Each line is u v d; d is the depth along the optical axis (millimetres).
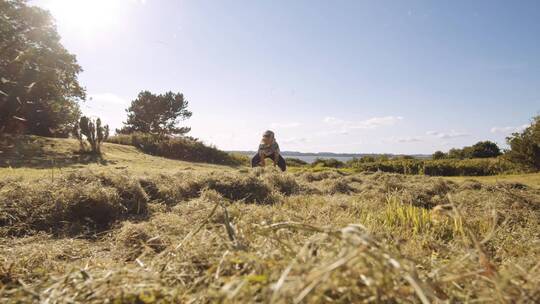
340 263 869
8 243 3090
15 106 19281
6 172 7207
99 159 14375
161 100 39469
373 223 2982
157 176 5777
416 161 19094
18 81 21047
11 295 1233
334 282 929
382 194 5430
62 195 3979
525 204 4488
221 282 1144
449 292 1199
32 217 3662
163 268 1406
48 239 3275
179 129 41312
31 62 22953
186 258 1430
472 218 3525
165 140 22391
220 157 22469
